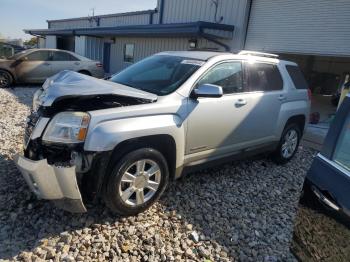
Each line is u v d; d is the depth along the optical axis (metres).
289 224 3.91
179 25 12.56
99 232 3.34
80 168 3.20
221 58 4.51
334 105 13.59
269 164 5.82
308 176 2.50
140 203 3.63
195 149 4.11
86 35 20.66
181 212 3.87
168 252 3.17
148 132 3.48
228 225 3.75
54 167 3.03
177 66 4.41
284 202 4.46
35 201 3.74
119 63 20.08
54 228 3.34
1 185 4.00
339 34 9.34
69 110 3.33
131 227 3.46
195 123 3.99
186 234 3.48
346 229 2.00
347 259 1.97
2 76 12.66
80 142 3.19
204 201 4.19
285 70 5.64
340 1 9.23
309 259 2.35
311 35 10.02
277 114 5.31
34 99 3.87
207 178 4.88
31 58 13.10
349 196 2.04
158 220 3.65
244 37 12.07
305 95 5.96
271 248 3.44
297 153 6.78
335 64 16.84
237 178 5.03
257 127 4.96
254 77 4.98
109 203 3.43
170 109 3.75
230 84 4.57
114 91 3.39
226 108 4.36
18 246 3.05
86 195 3.38
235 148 4.71
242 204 4.26
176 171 3.97
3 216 3.46
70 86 3.46
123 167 3.39
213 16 13.30
